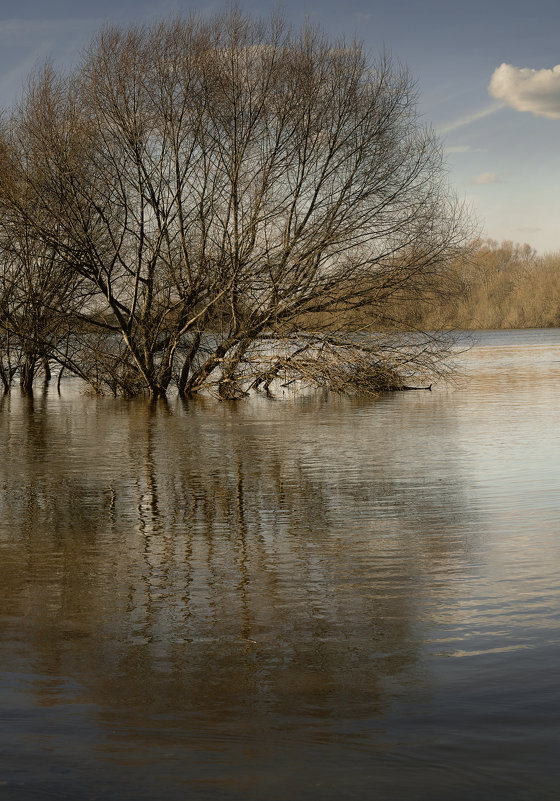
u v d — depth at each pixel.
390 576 6.34
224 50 22.98
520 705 3.96
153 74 22.69
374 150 23.16
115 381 25.23
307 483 10.68
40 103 22.17
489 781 3.28
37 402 24.06
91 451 14.00
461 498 9.40
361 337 24.02
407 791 3.22
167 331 24.59
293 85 23.00
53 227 22.31
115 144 22.77
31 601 5.89
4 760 3.50
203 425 17.83
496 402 21.27
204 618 5.46
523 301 98.31
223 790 3.24
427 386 26.94
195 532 8.05
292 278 23.23
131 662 4.71
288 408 21.50
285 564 6.79
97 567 6.80
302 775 3.35
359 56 23.62
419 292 23.91
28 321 24.80
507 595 5.76
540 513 8.47
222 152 22.92
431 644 4.85
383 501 9.36
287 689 4.27
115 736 3.73
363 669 4.51
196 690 4.28
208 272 23.28
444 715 3.88
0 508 9.35
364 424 17.41
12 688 4.33
